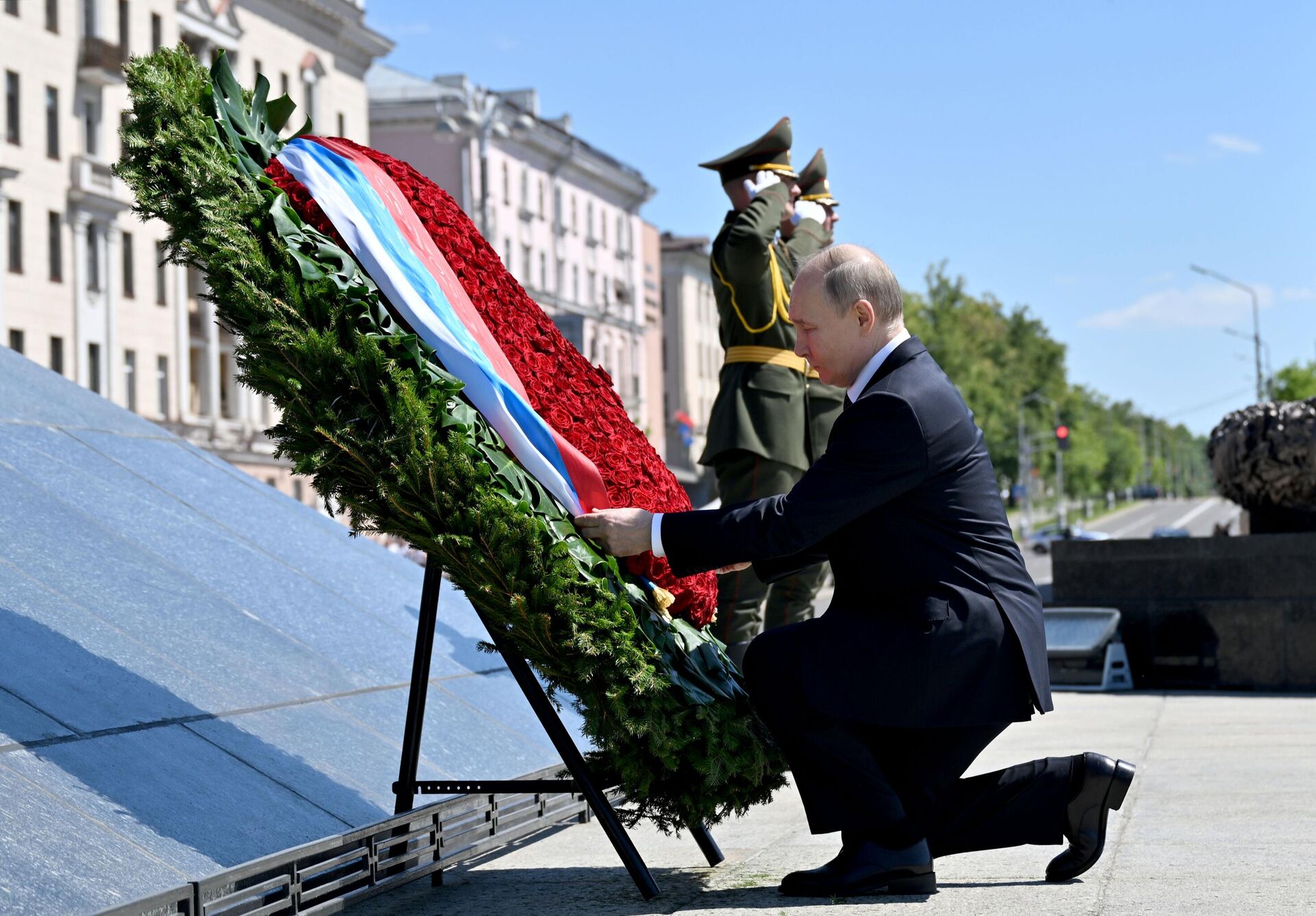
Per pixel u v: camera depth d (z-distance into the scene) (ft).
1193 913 10.17
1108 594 34.60
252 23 144.56
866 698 11.11
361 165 11.60
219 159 10.49
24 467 16.93
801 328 11.84
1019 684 11.19
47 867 9.20
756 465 18.86
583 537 11.19
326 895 10.90
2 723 10.80
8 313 116.06
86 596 14.07
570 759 11.44
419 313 10.83
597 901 11.66
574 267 217.36
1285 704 28.66
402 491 10.25
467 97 184.85
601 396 13.34
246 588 16.71
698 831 13.03
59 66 122.11
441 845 12.63
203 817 10.87
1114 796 11.60
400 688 16.06
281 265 10.34
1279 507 33.78
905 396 11.26
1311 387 203.10
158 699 12.53
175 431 133.28
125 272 129.49
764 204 18.48
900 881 11.28
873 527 11.38
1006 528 11.55
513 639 11.00
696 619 12.49
